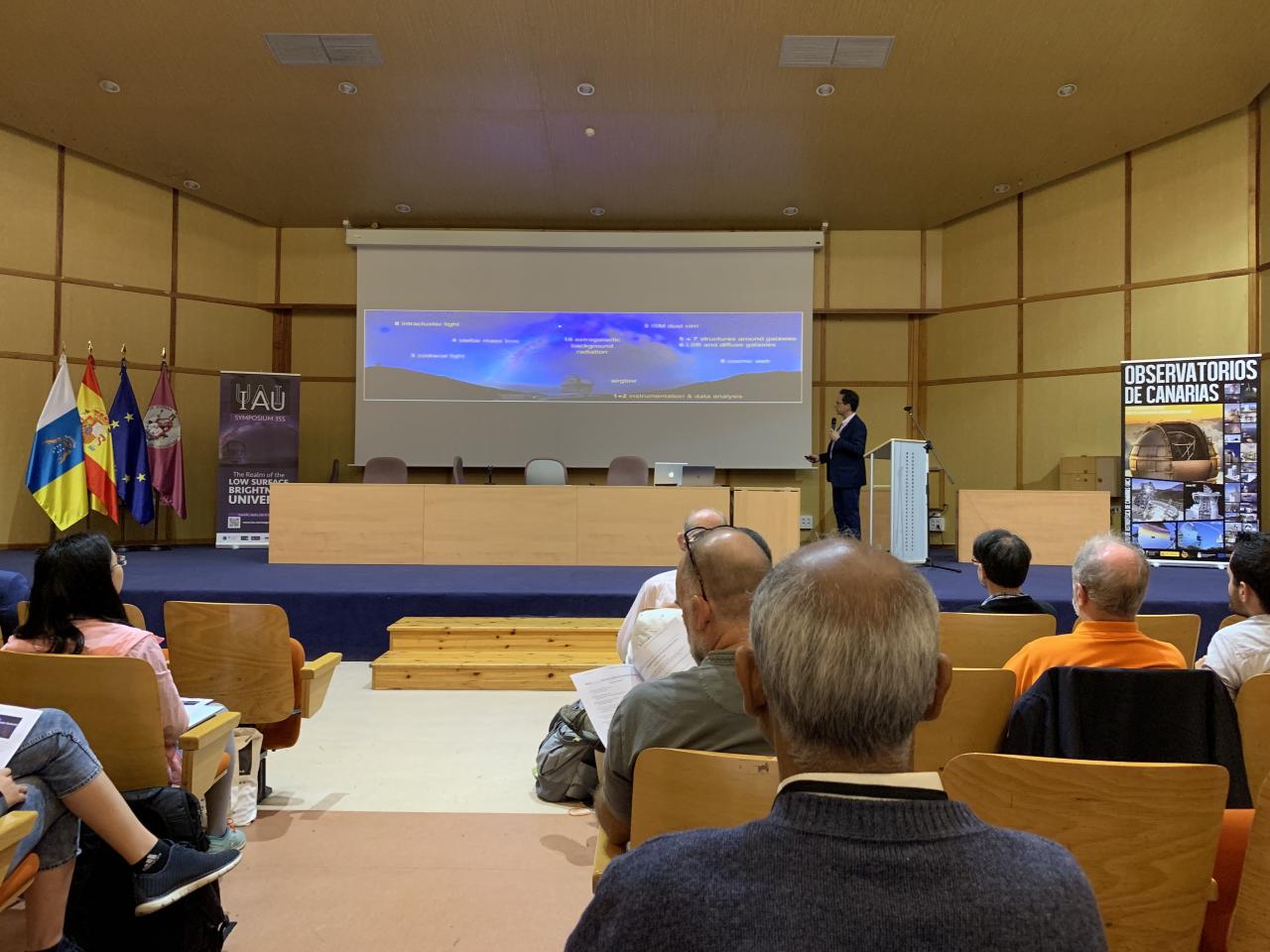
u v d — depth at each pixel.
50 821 1.35
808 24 5.05
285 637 2.35
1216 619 4.12
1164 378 6.24
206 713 1.86
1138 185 6.91
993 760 1.06
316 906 1.80
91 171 7.10
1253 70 5.55
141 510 6.95
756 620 0.64
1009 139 6.55
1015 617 2.25
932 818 0.52
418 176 7.29
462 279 8.26
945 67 5.50
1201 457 6.10
